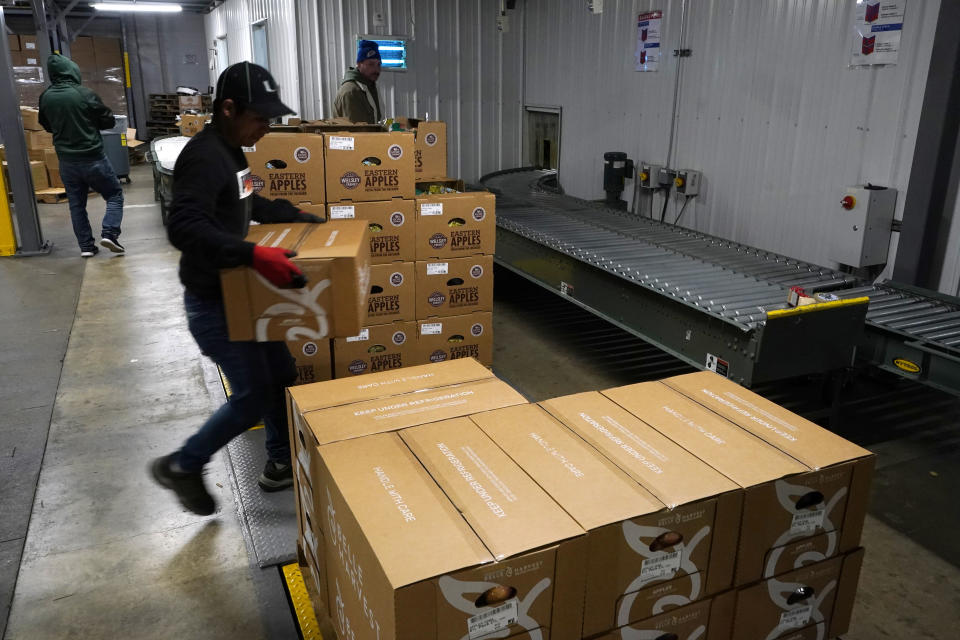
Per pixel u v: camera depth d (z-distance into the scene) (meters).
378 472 1.37
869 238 3.82
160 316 4.84
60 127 5.99
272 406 2.28
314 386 1.82
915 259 3.69
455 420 1.59
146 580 2.24
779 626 1.49
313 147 2.95
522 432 1.53
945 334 2.83
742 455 1.43
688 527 1.28
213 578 2.25
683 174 5.18
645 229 4.85
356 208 3.07
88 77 16.56
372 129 3.86
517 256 4.75
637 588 1.27
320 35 6.86
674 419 1.60
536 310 5.25
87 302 5.14
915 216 3.65
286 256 1.81
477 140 7.71
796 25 4.23
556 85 7.00
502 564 1.11
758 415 1.63
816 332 2.79
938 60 3.41
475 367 1.96
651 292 3.38
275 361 2.42
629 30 5.75
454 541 1.15
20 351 4.18
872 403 3.58
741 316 2.89
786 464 1.40
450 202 3.23
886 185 3.81
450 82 7.40
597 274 3.81
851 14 3.87
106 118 6.20
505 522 1.20
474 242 3.33
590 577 1.21
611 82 6.10
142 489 2.75
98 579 2.23
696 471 1.37
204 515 2.33
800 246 4.41
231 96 1.99
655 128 5.61
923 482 2.86
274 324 1.91
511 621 1.15
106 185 6.35
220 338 2.09
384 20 7.01
